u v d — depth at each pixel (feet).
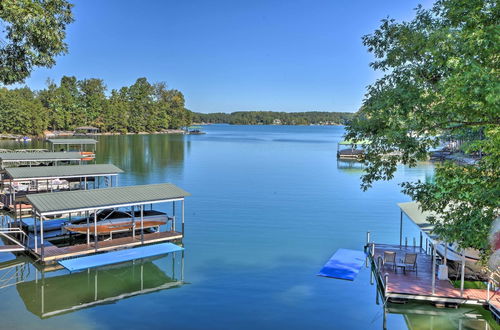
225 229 85.30
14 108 338.54
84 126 428.97
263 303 51.96
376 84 38.93
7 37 44.45
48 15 44.45
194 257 68.59
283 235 81.20
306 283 58.23
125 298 53.52
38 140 332.60
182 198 77.15
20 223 76.23
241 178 151.74
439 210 39.60
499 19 31.14
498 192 30.30
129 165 185.06
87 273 61.93
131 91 490.49
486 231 30.78
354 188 133.39
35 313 49.21
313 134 588.91
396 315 49.06
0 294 54.44
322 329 45.96
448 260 59.62
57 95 409.28
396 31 39.83
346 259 67.46
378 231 84.99
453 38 30.19
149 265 65.00
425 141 35.14
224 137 452.35
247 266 64.44
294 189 130.52
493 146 34.09
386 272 58.23
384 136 35.37
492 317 48.55
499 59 29.45
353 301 52.85
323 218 95.04
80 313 49.34
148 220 79.97
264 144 339.16
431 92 33.14
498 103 26.78
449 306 50.44
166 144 319.06
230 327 46.11
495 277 47.93
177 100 548.31
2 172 128.06
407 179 151.74
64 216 90.94
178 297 53.62
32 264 65.16
